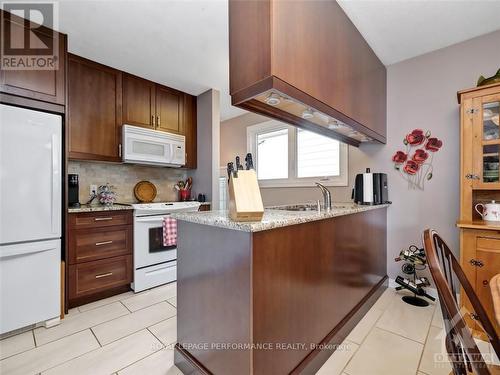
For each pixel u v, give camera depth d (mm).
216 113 3227
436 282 675
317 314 1449
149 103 2930
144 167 3174
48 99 1973
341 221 1721
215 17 1849
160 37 2102
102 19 1871
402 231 2449
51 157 1899
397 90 2463
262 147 3830
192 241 1394
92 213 2236
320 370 1388
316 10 1403
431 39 2078
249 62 1220
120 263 2418
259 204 1130
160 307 2174
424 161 2318
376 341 1645
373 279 2248
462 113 1859
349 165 2797
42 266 1863
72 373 1390
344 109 1693
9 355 1540
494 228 1617
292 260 1255
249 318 1037
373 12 1730
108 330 1812
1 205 1687
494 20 1842
